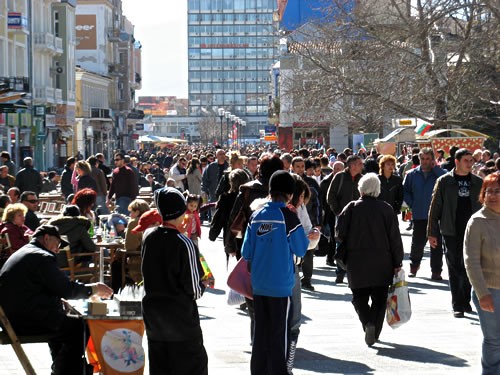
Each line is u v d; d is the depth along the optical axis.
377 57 40.09
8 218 16.53
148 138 95.88
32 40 78.12
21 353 9.08
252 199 12.23
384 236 12.00
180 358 8.76
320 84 42.31
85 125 104.19
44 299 9.41
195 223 18.89
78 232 15.95
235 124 139.50
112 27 122.56
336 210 18.80
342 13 42.81
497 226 9.23
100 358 9.40
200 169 35.12
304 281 17.53
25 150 71.81
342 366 11.01
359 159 18.69
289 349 10.07
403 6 42.06
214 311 15.40
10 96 23.41
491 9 34.78
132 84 135.88
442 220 14.60
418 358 11.43
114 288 16.22
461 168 14.55
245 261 10.62
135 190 27.91
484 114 43.50
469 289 14.55
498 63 37.81
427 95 38.84
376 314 12.13
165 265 8.66
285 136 87.56
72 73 92.00
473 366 10.95
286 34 55.28
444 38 40.50
